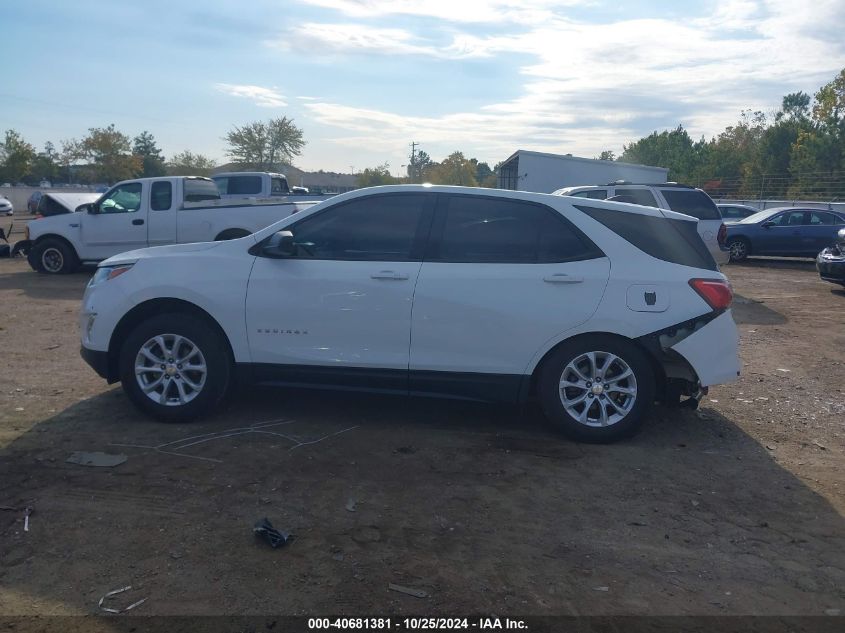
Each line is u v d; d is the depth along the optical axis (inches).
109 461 207.8
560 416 231.1
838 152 1733.5
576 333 227.3
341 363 233.8
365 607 142.8
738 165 2255.2
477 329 228.2
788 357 365.1
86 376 298.2
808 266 831.7
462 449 225.5
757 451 233.0
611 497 195.3
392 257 233.9
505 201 236.2
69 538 165.5
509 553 165.2
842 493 202.7
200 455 214.2
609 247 231.1
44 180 2933.1
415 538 170.2
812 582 157.8
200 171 2817.4
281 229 240.5
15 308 462.9
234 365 239.6
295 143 2411.4
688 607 147.1
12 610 138.9
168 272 238.2
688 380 234.5
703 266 236.8
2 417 244.2
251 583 149.6
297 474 202.8
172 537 166.9
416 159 2748.5
